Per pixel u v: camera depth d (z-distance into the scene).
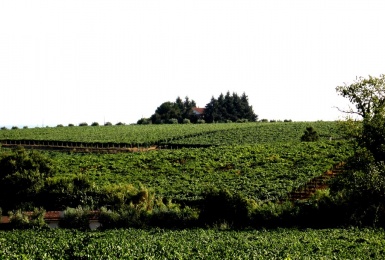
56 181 50.88
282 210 39.12
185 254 25.34
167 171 66.56
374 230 34.69
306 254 25.36
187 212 40.56
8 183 51.19
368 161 44.31
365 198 38.00
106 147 101.12
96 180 61.72
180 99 199.00
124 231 35.56
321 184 56.47
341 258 24.45
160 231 36.38
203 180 59.94
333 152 69.75
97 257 24.89
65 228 38.69
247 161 69.50
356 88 55.75
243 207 39.41
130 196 46.75
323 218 38.09
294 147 77.19
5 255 25.44
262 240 29.97
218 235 33.19
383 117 46.72
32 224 38.66
